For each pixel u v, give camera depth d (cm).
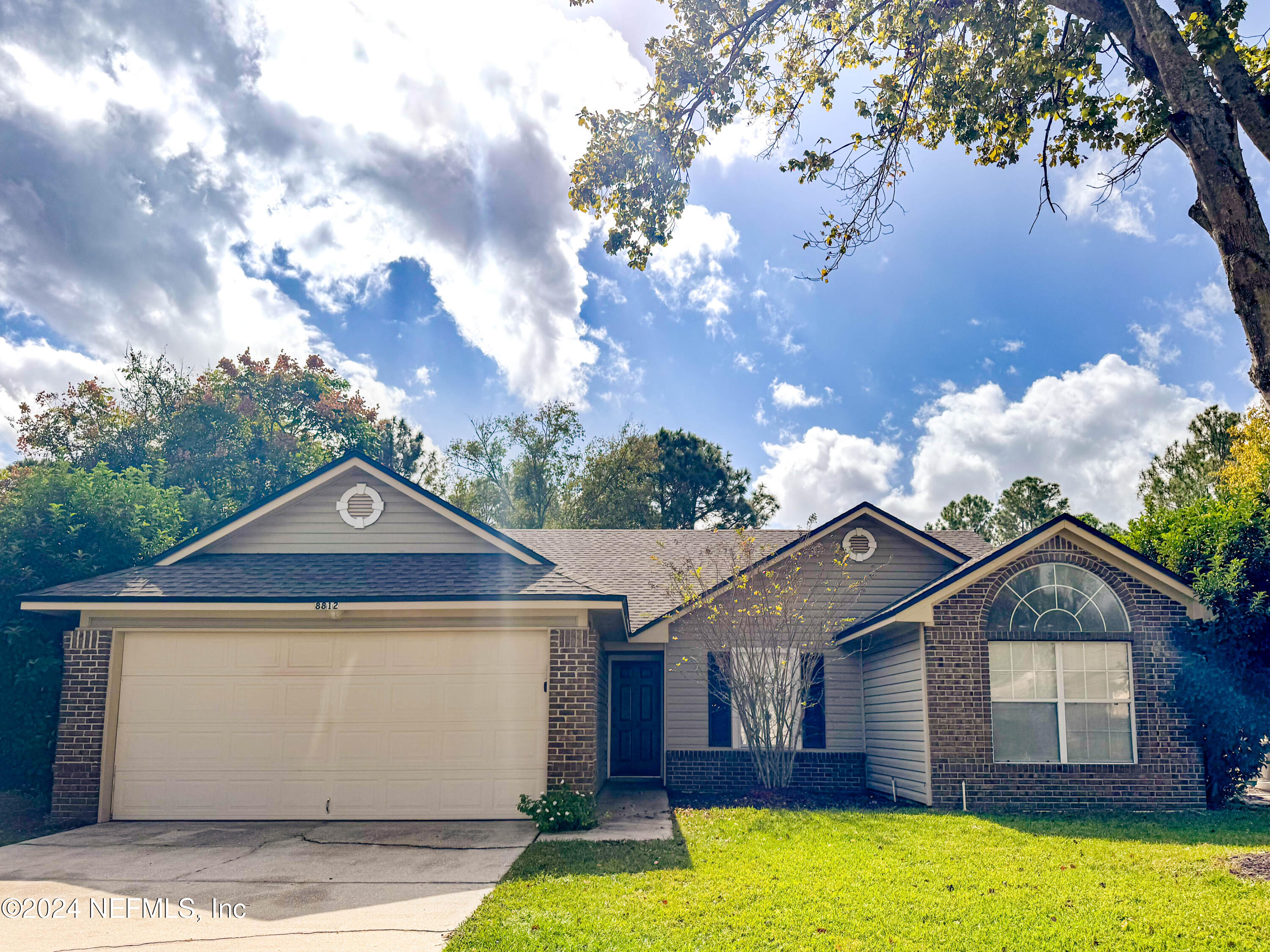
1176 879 814
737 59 1155
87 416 3453
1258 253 823
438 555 1404
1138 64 979
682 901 750
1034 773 1291
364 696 1220
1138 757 1297
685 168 1173
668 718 1636
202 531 1419
